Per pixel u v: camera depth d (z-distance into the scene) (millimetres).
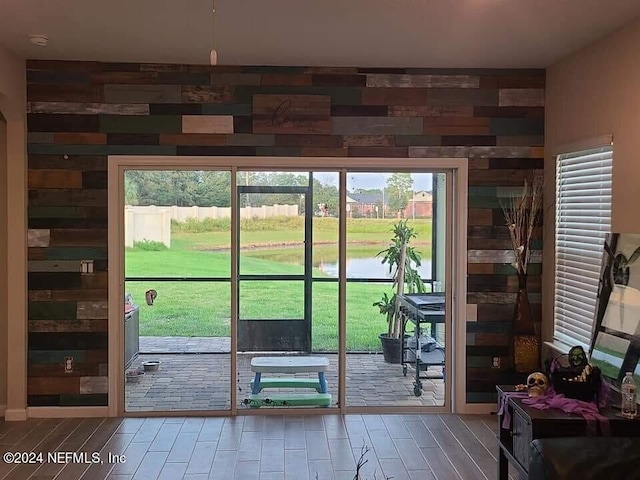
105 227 4984
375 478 3484
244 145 5020
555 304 4973
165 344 5156
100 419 4984
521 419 3449
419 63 4949
